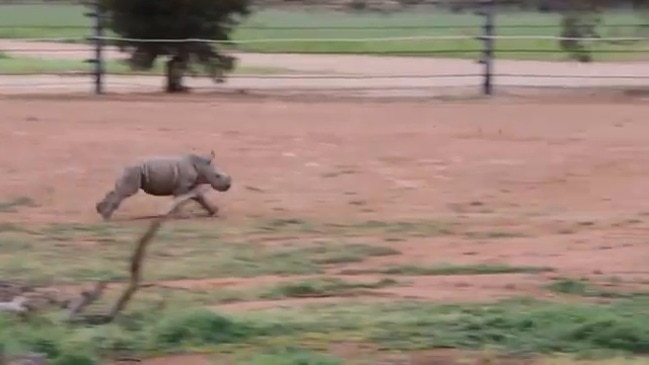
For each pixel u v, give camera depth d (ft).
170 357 51.39
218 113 142.31
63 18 326.65
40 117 135.95
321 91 177.06
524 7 275.59
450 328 55.01
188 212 87.51
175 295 62.64
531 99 162.20
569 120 136.67
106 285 63.05
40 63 229.86
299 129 127.85
